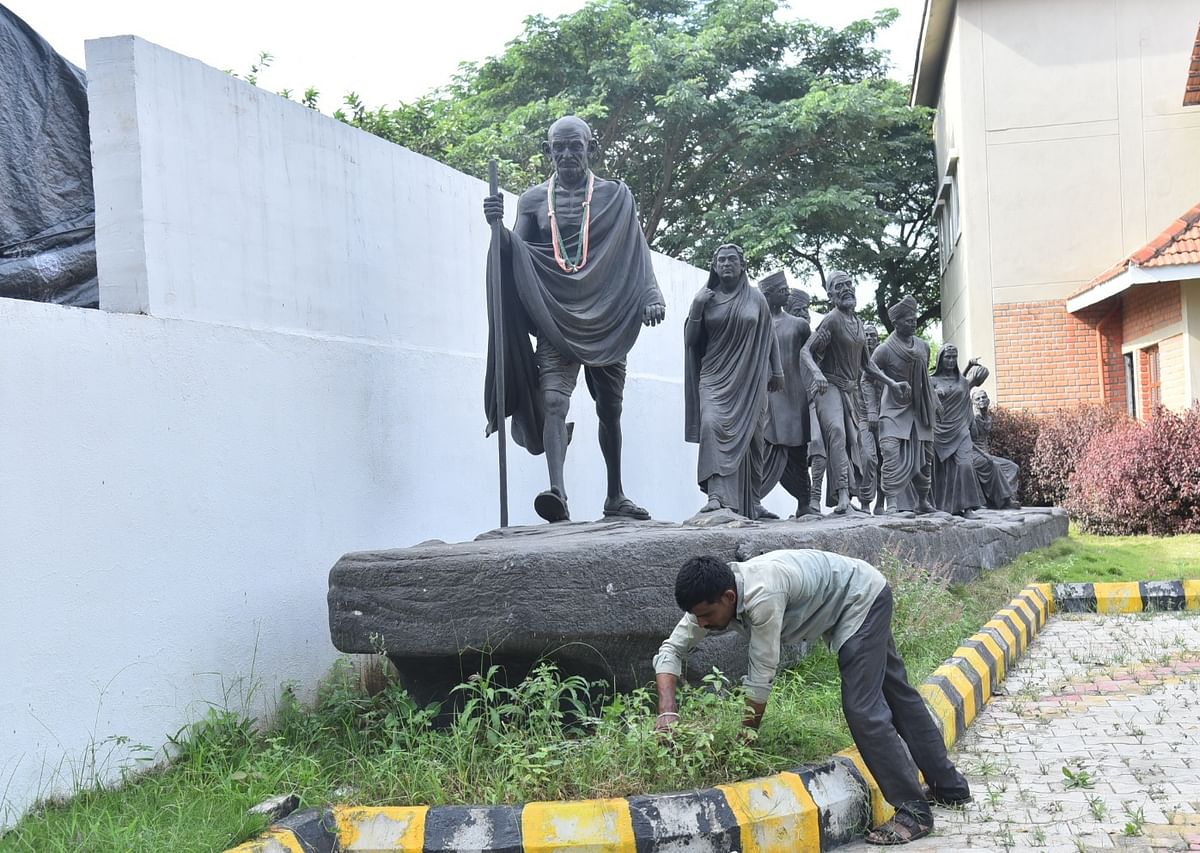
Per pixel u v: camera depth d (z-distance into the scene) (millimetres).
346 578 5598
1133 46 20109
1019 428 20031
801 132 24359
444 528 8148
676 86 23438
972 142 20688
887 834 4473
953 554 10742
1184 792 4969
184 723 5594
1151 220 20047
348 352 7094
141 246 5582
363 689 6562
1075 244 20297
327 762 5230
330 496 6844
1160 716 6355
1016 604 9352
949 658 6980
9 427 4750
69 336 5062
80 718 5027
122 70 5586
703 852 4195
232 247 6191
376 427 7363
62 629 4965
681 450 13695
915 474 12906
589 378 8062
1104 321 20094
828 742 5141
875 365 12922
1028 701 6934
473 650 5434
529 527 6980
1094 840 4391
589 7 24359
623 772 4504
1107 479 16766
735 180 26000
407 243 7887
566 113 22656
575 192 7676
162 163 5723
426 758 4855
